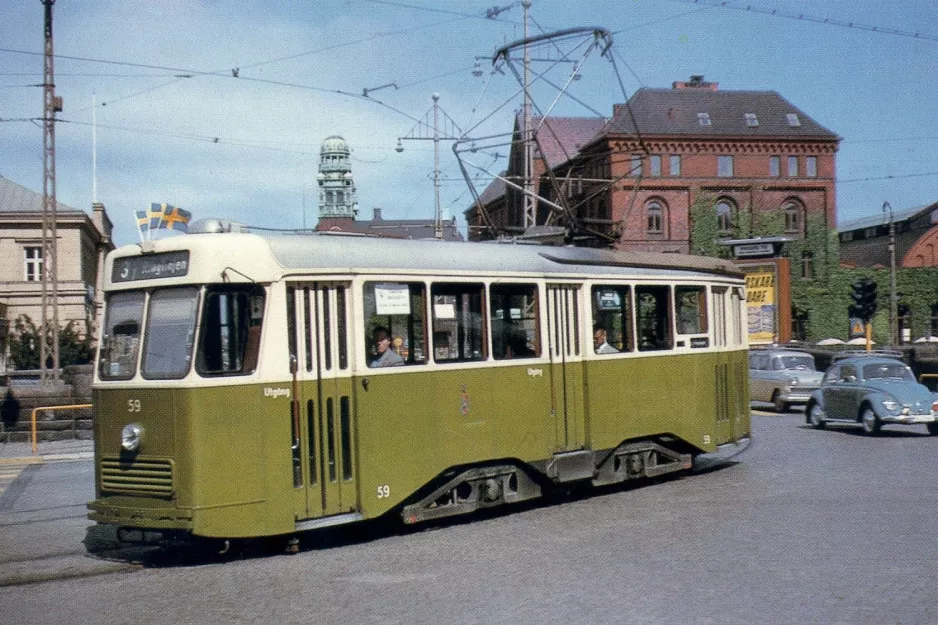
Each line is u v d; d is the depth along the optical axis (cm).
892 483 1434
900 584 845
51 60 3106
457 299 1208
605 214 6612
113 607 847
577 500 1388
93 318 6988
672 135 6675
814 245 6919
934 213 8200
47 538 1195
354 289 1093
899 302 7162
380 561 1005
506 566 959
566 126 7431
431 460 1159
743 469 1638
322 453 1059
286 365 1033
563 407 1334
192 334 1009
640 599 813
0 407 2522
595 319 1398
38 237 6431
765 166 6850
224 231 1102
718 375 1645
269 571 974
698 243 6700
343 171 9100
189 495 987
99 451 1061
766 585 851
